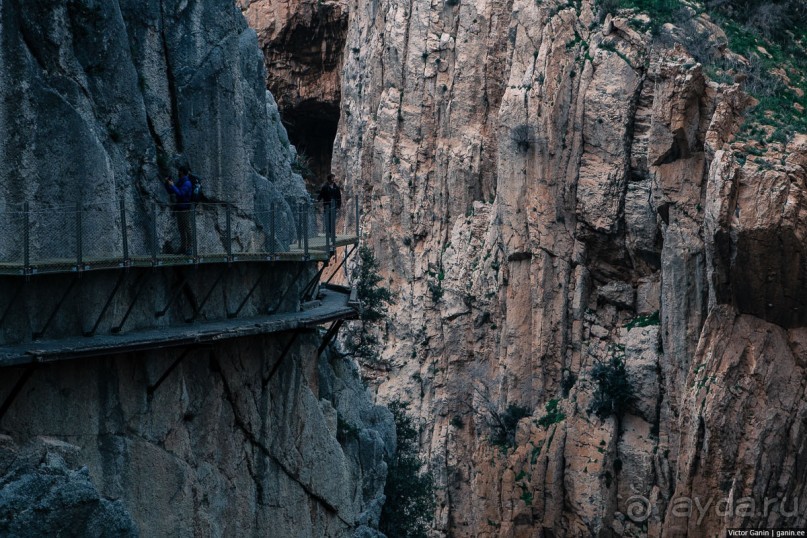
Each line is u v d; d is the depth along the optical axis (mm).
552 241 69000
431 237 79188
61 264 21531
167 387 25000
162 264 24344
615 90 66500
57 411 21922
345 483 33500
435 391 75625
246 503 28266
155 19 27109
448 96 78938
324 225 33312
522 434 68312
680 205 61750
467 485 72938
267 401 29266
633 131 66625
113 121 25312
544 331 69188
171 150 27328
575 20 70000
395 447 47500
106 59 25109
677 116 60844
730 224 55031
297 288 31875
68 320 22703
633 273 68188
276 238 30703
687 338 62312
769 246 54719
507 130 70500
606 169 66875
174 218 26422
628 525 64000
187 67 27891
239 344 28000
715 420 56844
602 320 68750
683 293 62219
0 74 22047
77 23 24188
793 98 64500
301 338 31516
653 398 65188
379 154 81938
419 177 79812
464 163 77500
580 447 66000
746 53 67688
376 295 64562
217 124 28594
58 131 23125
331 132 99688
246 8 93438
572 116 68000
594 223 67000
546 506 66312
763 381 56938
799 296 56031
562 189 68250
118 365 23500
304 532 31078
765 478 56469
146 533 24125
